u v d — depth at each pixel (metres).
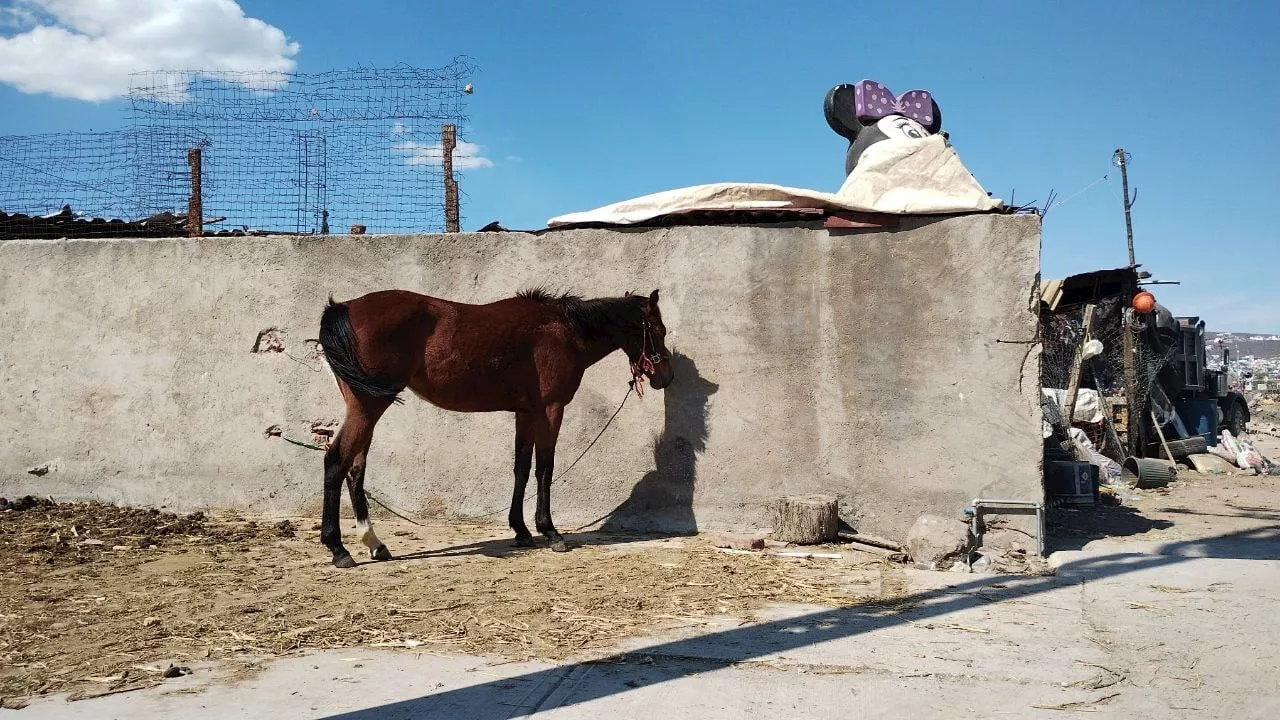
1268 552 6.49
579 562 5.89
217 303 7.56
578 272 7.21
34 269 7.79
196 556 6.07
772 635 4.32
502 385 6.32
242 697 3.49
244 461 7.51
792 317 6.89
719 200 7.02
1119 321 12.70
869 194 6.86
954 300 6.59
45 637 4.24
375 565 5.82
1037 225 6.44
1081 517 8.12
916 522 6.14
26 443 7.75
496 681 3.66
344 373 5.76
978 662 3.93
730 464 6.97
